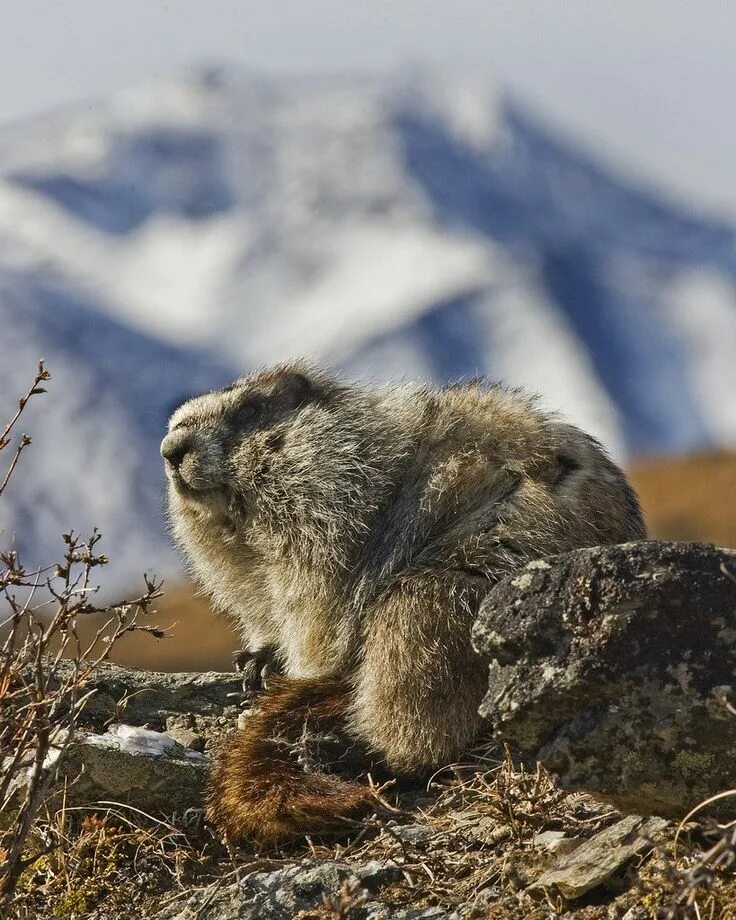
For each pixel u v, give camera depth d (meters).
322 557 10.87
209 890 8.00
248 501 11.36
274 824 8.89
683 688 6.90
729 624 6.92
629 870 7.21
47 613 12.62
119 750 9.23
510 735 7.30
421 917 7.32
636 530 11.01
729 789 6.91
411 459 11.02
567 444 10.88
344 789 9.02
